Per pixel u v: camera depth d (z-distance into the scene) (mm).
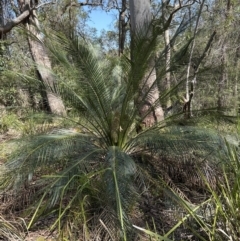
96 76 2918
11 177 2449
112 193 2004
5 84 5637
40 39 3043
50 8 10320
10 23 7207
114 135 3014
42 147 2525
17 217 2303
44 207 2074
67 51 2820
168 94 3166
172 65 2957
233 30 5961
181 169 2818
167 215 2266
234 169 1995
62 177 2182
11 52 7812
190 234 2002
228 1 5512
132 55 2820
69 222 2096
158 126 3162
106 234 1993
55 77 3213
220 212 1797
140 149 3006
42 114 3139
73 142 2803
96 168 2582
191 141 2648
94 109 3062
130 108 3203
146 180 2574
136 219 2178
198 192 2703
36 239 2049
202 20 5180
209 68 3232
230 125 3188
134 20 3893
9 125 5168
